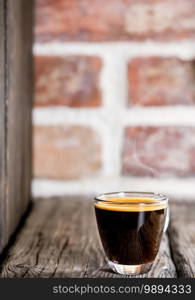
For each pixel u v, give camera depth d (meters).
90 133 0.74
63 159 0.75
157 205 0.49
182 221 0.63
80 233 0.59
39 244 0.55
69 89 0.74
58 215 0.66
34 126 0.75
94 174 0.75
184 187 0.74
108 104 0.74
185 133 0.74
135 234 0.48
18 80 0.60
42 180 0.75
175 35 0.74
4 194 0.53
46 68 0.74
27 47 0.67
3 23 0.52
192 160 0.74
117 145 0.74
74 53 0.74
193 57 0.74
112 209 0.48
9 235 0.56
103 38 0.74
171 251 0.54
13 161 0.57
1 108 0.51
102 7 0.74
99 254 0.53
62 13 0.74
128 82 0.74
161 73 0.74
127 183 0.74
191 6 0.74
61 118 0.75
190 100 0.74
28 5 0.68
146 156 0.74
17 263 0.51
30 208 0.69
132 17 0.74
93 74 0.74
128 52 0.74
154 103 0.74
